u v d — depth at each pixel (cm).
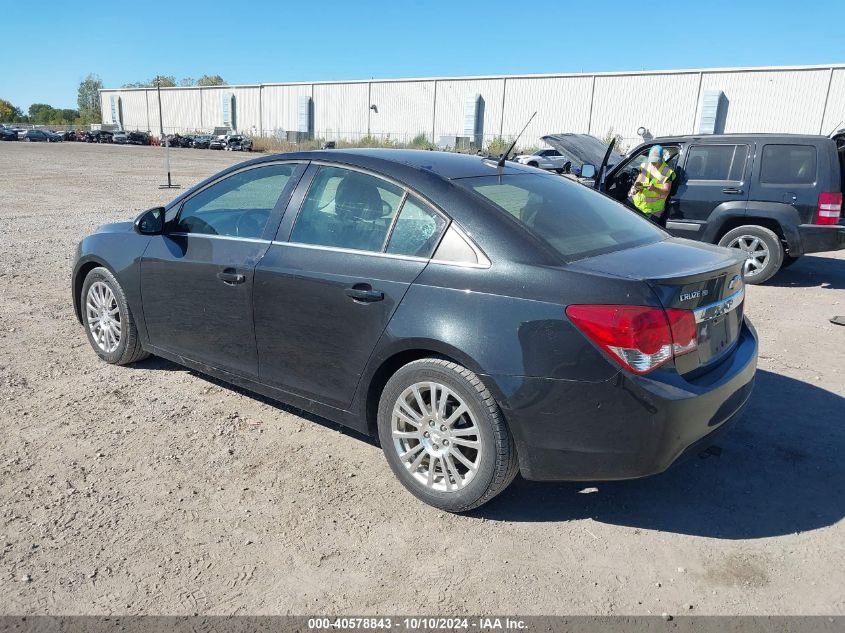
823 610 270
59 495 339
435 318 318
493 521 328
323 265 361
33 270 848
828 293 819
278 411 443
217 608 266
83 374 496
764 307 744
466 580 285
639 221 404
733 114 4434
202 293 420
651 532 321
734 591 281
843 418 445
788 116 4250
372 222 357
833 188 804
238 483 356
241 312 400
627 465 295
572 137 1055
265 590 277
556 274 302
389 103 6025
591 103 4966
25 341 568
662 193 882
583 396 291
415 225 342
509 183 377
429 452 334
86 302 520
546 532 320
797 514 337
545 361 294
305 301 366
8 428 408
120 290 483
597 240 345
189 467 370
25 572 282
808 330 650
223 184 435
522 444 306
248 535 312
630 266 311
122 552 297
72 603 266
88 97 12681
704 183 873
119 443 394
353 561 296
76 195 1816
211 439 402
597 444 295
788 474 374
